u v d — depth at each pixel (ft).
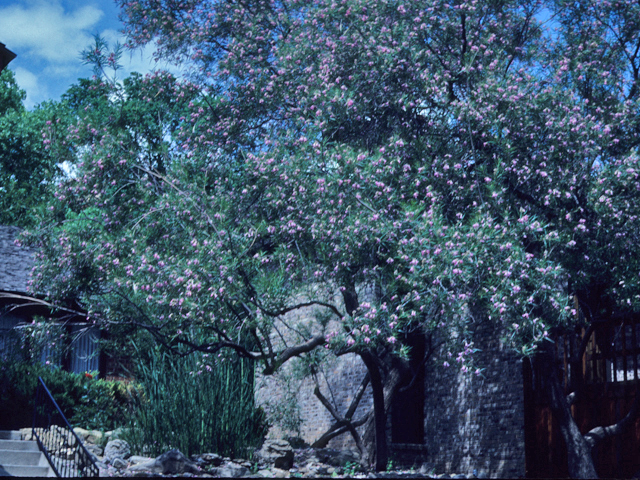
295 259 39.50
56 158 46.93
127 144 46.16
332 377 64.28
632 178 38.70
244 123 49.78
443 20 45.06
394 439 58.49
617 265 39.47
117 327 46.83
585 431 44.73
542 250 39.91
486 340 53.72
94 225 44.70
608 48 46.19
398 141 39.32
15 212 93.91
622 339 42.45
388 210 38.50
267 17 52.85
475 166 40.57
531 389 49.03
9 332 52.54
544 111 41.09
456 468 54.65
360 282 41.70
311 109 43.27
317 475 42.50
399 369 47.11
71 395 52.26
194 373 43.37
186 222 39.47
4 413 49.88
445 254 34.42
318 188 38.22
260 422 51.11
